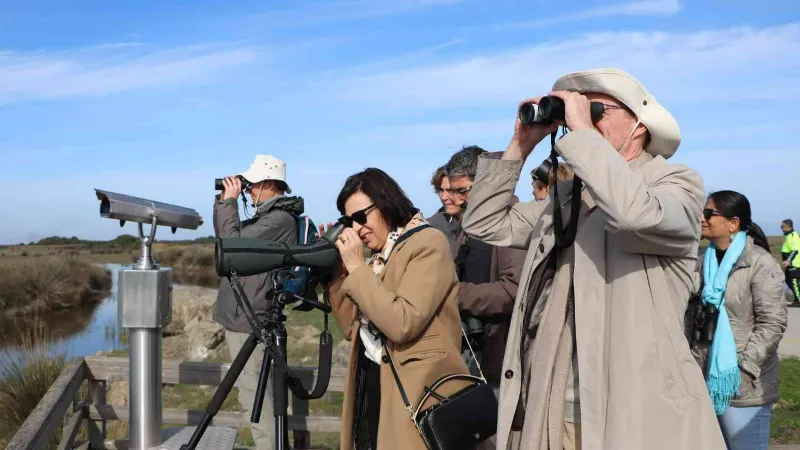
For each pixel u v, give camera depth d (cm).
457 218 351
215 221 388
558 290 206
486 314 304
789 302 1376
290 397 409
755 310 327
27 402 525
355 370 262
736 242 333
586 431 184
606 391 185
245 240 271
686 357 182
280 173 411
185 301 910
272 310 305
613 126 199
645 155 204
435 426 232
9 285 1808
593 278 193
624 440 176
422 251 246
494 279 318
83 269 2244
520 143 235
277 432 301
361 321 260
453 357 248
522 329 212
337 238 264
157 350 309
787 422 529
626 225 171
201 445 325
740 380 323
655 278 186
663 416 177
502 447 205
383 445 241
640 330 182
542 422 197
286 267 283
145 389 304
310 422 400
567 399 200
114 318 1706
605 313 190
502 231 247
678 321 186
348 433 258
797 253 1340
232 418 411
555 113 195
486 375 312
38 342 653
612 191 173
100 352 805
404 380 242
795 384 646
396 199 260
